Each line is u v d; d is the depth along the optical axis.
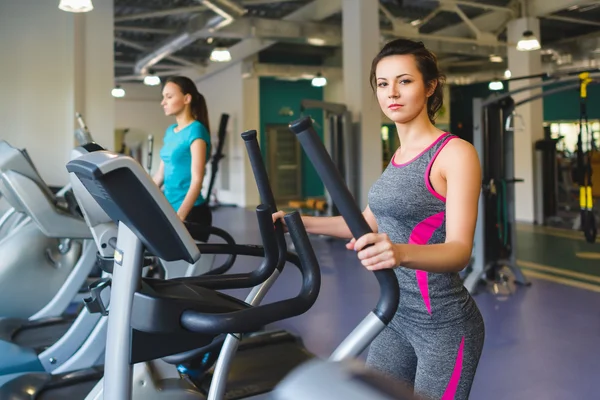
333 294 4.45
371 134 7.16
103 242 1.89
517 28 8.83
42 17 5.67
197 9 7.55
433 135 1.32
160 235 1.05
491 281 4.80
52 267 3.46
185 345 1.23
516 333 3.51
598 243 6.88
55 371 2.40
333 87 13.19
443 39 8.89
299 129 0.89
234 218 9.92
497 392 2.63
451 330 1.29
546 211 8.67
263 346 3.00
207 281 1.35
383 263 0.96
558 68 10.41
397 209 1.31
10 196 3.22
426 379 1.31
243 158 12.27
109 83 5.96
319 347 3.21
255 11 9.25
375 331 1.03
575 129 12.98
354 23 7.18
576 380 2.76
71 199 3.40
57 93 5.71
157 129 15.07
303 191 13.78
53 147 5.73
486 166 4.65
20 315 3.37
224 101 13.05
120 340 1.15
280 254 1.46
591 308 4.07
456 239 1.14
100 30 5.92
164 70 13.90
